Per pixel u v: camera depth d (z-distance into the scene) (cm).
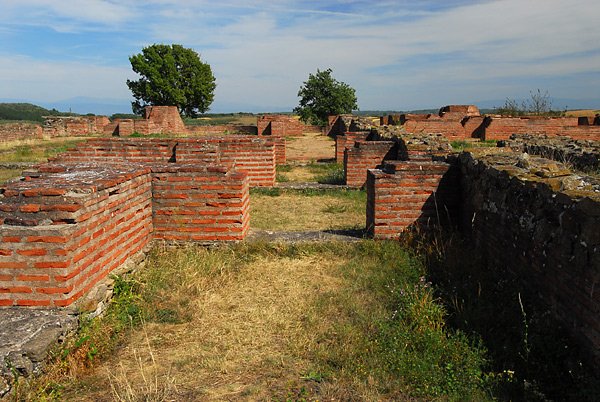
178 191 553
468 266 491
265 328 375
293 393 289
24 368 288
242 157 1104
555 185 372
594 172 855
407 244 568
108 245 431
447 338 355
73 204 364
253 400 282
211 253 535
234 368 319
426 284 441
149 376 308
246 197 600
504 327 372
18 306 353
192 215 558
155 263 516
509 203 455
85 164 580
